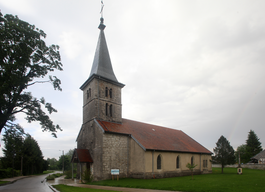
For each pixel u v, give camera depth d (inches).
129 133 1131.3
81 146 1231.5
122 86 1316.4
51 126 824.3
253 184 697.6
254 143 2768.2
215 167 2139.5
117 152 1048.8
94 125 1098.1
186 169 1293.1
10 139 799.7
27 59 706.2
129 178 1031.0
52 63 838.5
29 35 730.8
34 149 2460.6
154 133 1362.0
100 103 1152.8
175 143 1365.7
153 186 712.4
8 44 666.8
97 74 1170.0
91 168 1055.0
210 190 595.8
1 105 676.1
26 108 808.9
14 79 656.4
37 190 725.9
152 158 1057.5
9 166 2229.3
